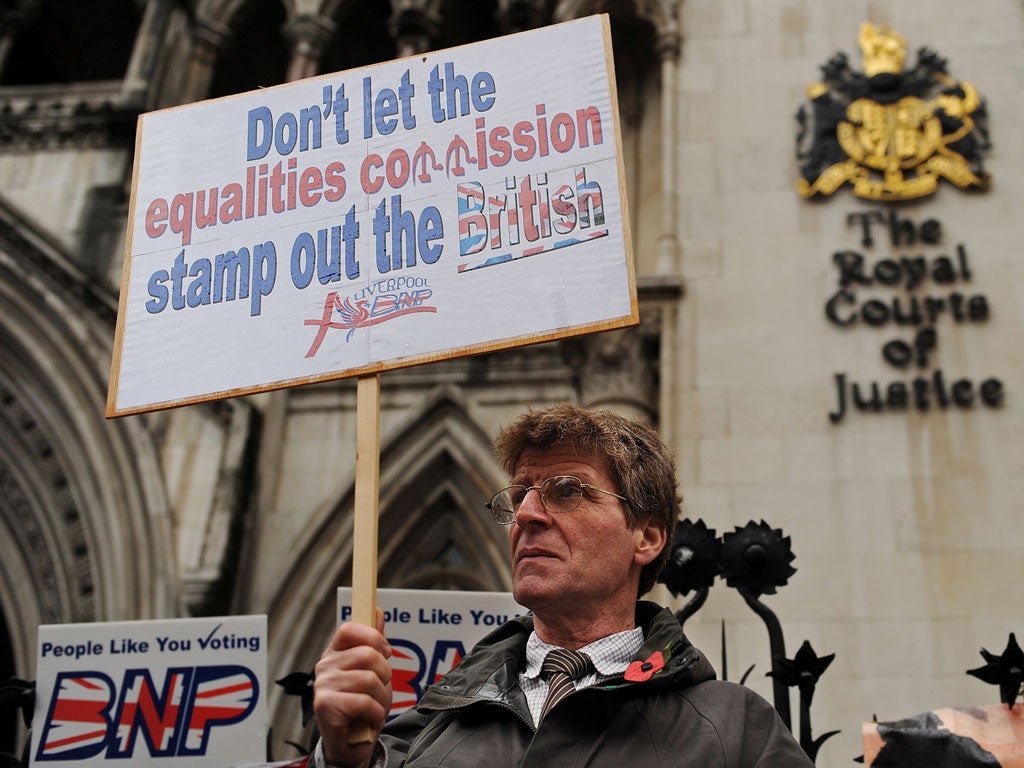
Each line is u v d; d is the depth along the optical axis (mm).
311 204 3592
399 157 3588
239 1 13711
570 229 3316
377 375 3264
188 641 4918
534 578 3080
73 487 10898
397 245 3436
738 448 8961
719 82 10914
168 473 10727
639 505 3232
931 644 8023
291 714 9828
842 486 8711
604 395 9688
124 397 3439
